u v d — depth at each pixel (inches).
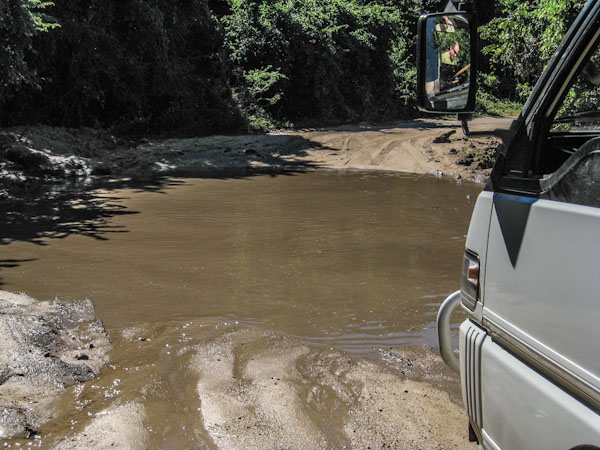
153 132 999.6
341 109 1352.1
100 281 251.3
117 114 967.6
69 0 863.7
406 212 422.9
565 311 67.7
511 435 79.4
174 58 1062.4
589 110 87.3
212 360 170.9
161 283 249.1
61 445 122.9
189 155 797.9
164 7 999.0
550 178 74.7
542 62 534.3
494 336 85.0
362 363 170.6
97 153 759.1
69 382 153.3
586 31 75.2
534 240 74.6
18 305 213.6
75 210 429.4
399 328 200.4
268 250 307.9
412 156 778.8
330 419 137.3
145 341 186.4
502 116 1487.5
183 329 197.2
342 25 1381.6
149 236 340.5
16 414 132.6
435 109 90.5
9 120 805.9
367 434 129.9
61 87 883.4
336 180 616.1
